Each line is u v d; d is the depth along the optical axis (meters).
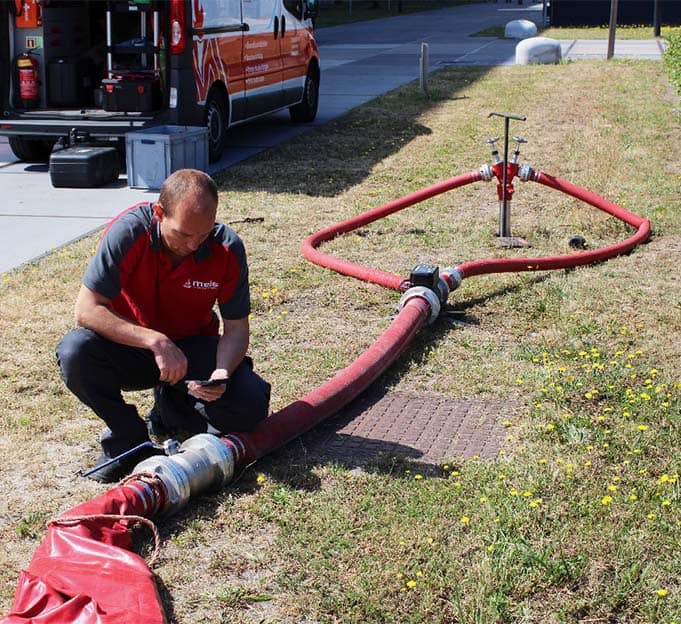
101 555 3.14
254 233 7.50
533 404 4.55
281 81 12.07
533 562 3.29
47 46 10.23
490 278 6.38
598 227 7.66
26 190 9.22
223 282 3.86
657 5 27.22
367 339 5.42
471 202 8.57
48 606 2.94
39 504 3.73
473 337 5.45
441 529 3.51
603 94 14.87
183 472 3.59
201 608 3.12
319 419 4.26
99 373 3.82
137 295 3.84
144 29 9.86
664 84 15.88
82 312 3.71
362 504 3.68
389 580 3.22
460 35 29.23
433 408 4.59
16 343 5.28
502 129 12.01
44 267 6.60
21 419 4.40
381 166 10.07
